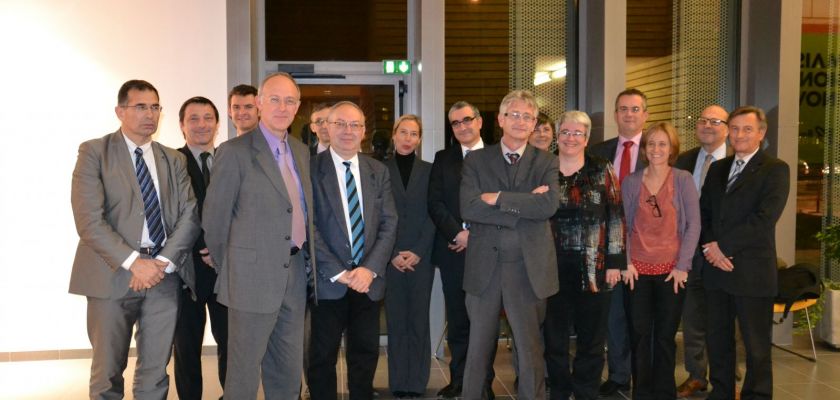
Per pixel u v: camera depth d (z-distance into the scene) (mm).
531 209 3430
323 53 5762
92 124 5242
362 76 5781
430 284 4383
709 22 5953
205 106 3816
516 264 3580
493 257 3588
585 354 3863
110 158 3348
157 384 3430
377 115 5820
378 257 3510
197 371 3797
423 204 4348
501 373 4863
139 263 3244
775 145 5602
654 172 3992
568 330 3908
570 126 3746
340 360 5180
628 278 3920
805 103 5941
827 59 5941
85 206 3248
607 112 5648
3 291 5211
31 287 5238
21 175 5184
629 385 4473
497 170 3609
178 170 3521
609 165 3838
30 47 5148
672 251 3891
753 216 3863
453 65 5758
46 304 5254
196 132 3803
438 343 5371
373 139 5434
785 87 5570
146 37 5266
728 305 4012
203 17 5316
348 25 5777
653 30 5902
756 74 5727
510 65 5824
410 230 4316
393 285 4340
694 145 5988
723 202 3961
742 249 3865
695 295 4414
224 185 3146
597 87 5711
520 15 5832
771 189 3869
